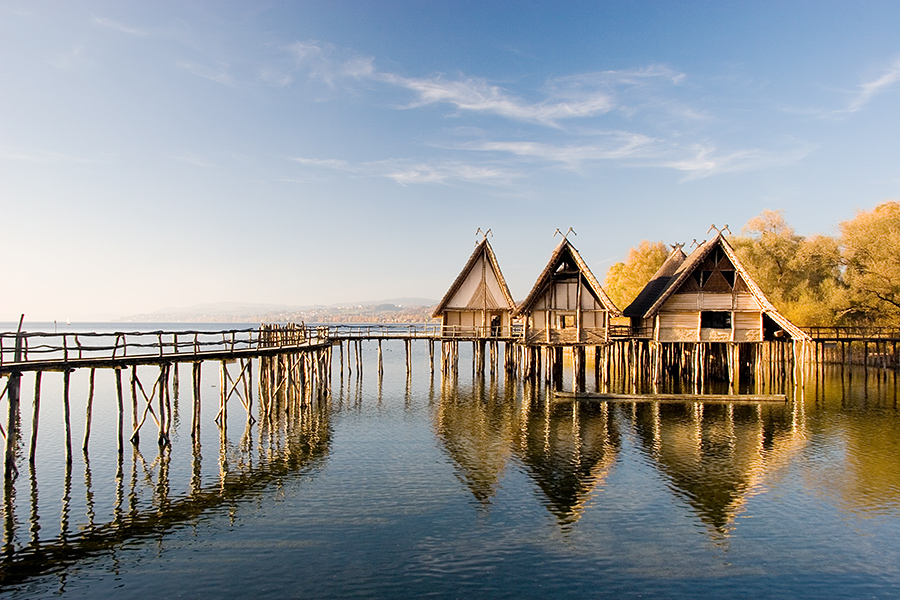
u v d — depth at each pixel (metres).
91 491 16.12
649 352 38.88
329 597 10.41
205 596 10.50
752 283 32.66
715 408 27.66
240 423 25.92
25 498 15.55
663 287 38.28
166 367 21.33
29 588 10.84
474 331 39.94
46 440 22.53
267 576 11.20
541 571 11.41
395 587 10.76
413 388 37.53
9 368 16.66
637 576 11.24
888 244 45.03
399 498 15.49
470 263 40.28
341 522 13.84
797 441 21.39
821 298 51.47
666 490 16.09
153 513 14.50
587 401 29.69
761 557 12.06
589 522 13.83
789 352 41.44
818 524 13.77
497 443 21.48
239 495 15.80
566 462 18.84
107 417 28.03
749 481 16.84
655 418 25.55
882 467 18.12
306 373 32.28
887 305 45.69
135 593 10.64
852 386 35.84
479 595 10.49
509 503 15.09
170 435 23.25
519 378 39.44
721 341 33.06
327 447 21.09
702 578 11.20
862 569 11.59
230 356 22.53
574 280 34.25
